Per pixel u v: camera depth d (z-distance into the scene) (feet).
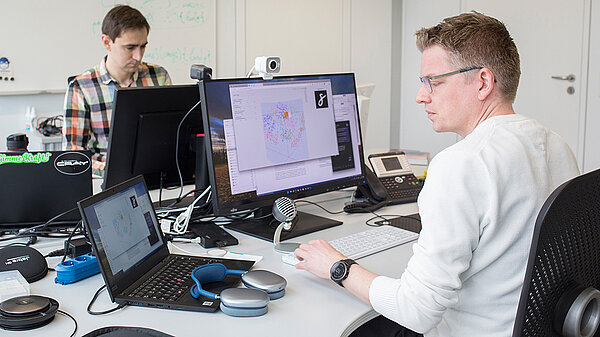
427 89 4.06
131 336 3.51
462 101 3.93
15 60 11.89
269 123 5.75
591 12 12.70
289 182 5.93
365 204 6.72
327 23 16.08
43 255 5.10
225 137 5.43
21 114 12.22
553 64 13.58
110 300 4.18
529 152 3.72
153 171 6.43
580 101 13.14
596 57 12.72
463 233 3.51
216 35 14.35
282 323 3.86
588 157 13.11
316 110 6.17
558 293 3.29
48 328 3.74
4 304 3.83
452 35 3.86
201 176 6.24
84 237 5.24
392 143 17.81
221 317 3.94
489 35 3.81
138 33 9.00
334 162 6.36
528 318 3.22
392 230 5.74
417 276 3.63
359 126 6.64
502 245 3.59
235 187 5.50
